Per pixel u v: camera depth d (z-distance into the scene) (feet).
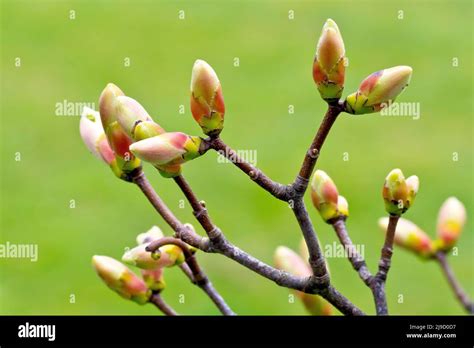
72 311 25.50
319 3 52.54
